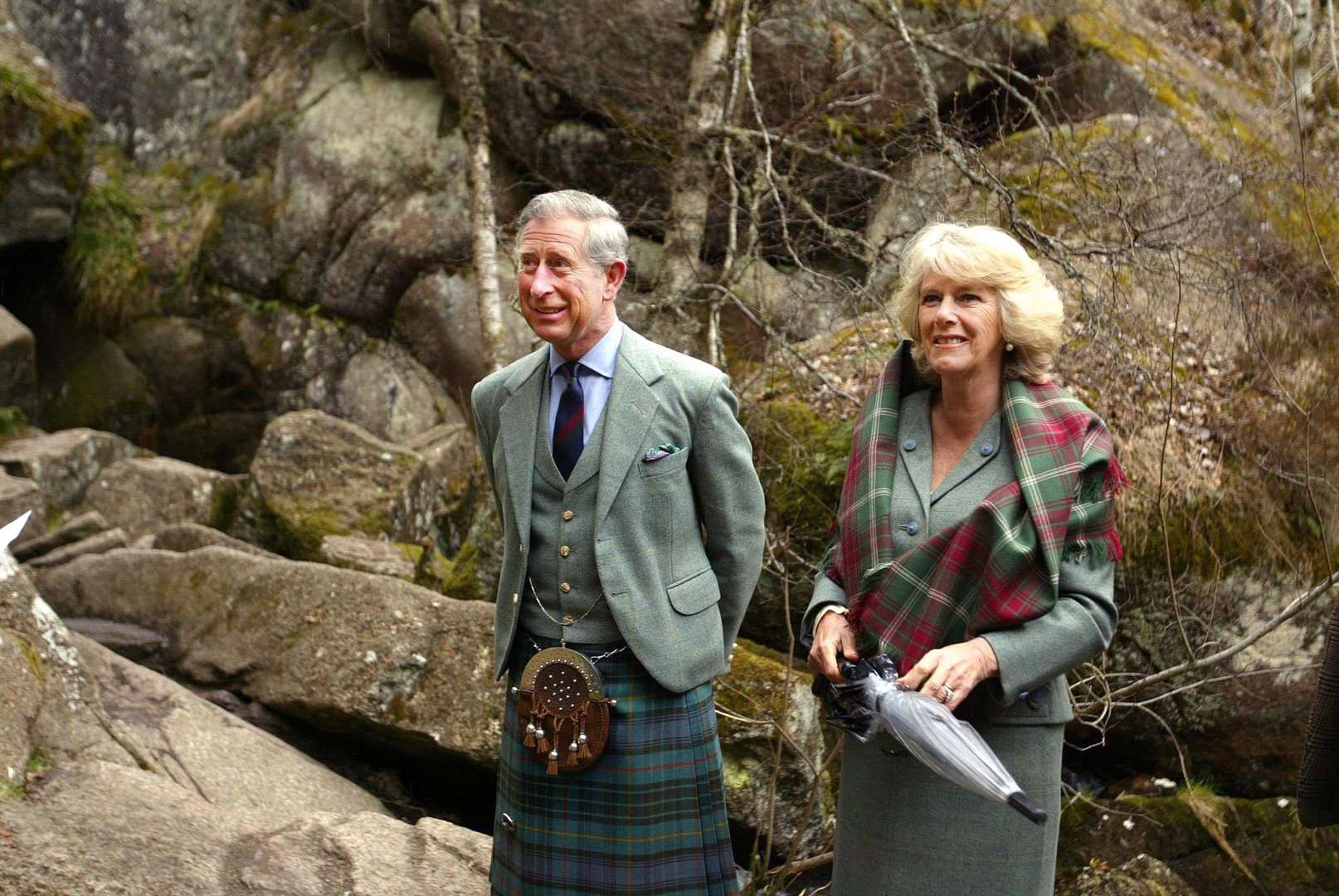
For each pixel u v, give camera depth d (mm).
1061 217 4523
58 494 6168
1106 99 5859
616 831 2277
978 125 5668
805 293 4590
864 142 5492
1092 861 3641
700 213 4715
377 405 7211
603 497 2244
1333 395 4059
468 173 4996
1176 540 3871
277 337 7566
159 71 8438
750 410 4137
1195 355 4152
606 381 2314
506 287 6488
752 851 3441
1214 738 3930
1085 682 3688
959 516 2072
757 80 5547
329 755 3826
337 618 3854
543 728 2256
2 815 2625
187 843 2721
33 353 7180
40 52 8109
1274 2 6449
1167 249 3934
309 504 5715
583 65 6312
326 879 2742
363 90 7633
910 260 2135
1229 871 3641
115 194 8047
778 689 3432
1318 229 4586
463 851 2947
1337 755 2092
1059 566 1962
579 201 2234
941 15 5824
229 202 7762
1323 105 5520
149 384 7777
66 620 4305
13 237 7484
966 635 2023
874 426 2205
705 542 2496
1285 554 3918
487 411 2428
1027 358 2096
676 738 2301
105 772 2900
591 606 2271
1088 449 2027
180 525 5219
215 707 3564
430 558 4902
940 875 2076
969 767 1845
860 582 2119
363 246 7301
